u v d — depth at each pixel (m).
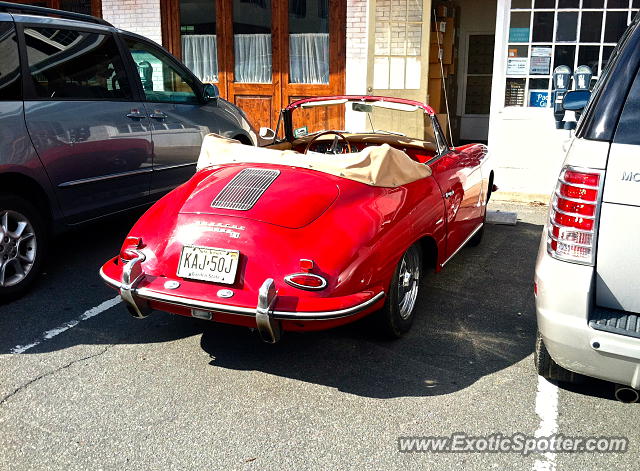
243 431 2.83
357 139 5.09
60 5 9.98
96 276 4.75
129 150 4.99
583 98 3.87
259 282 3.01
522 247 5.62
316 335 3.78
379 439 2.77
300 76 9.29
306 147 4.95
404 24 8.16
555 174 7.60
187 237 3.16
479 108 12.02
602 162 2.52
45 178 4.32
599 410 3.00
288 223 3.09
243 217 3.14
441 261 4.12
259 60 9.44
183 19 9.57
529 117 7.60
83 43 4.75
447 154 4.58
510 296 4.45
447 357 3.52
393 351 3.59
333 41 8.99
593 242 2.55
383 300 3.30
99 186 4.78
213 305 2.96
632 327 2.49
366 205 3.32
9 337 3.73
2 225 4.10
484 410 2.99
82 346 3.63
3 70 4.10
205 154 4.00
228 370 3.37
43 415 2.94
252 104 9.61
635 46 2.58
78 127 4.54
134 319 4.00
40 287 4.52
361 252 3.11
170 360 3.47
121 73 5.03
